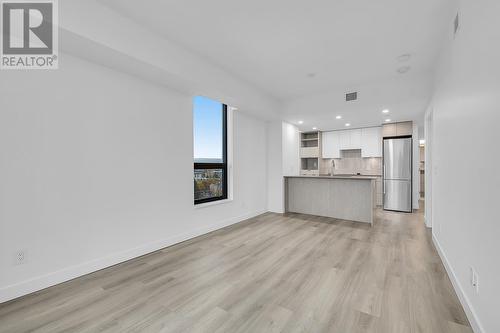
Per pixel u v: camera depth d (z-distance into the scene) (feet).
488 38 4.54
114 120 8.52
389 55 9.70
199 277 7.54
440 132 8.99
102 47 6.88
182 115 11.17
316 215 16.92
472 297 5.28
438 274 7.63
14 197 6.30
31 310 5.77
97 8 6.58
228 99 12.23
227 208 14.12
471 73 5.44
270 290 6.74
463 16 5.98
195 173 12.97
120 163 8.71
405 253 9.49
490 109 4.44
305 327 5.17
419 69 10.98
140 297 6.38
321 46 9.08
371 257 9.09
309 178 17.19
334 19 7.42
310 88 13.79
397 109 13.91
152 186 9.86
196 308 5.88
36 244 6.68
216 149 14.34
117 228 8.63
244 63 10.56
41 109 6.79
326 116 16.12
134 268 8.21
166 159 10.43
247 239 11.46
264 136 17.79
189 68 9.41
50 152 6.95
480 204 4.89
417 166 18.54
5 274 6.15
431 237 11.57
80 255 7.61
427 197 13.65
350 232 12.57
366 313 5.65
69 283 7.11
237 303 6.10
